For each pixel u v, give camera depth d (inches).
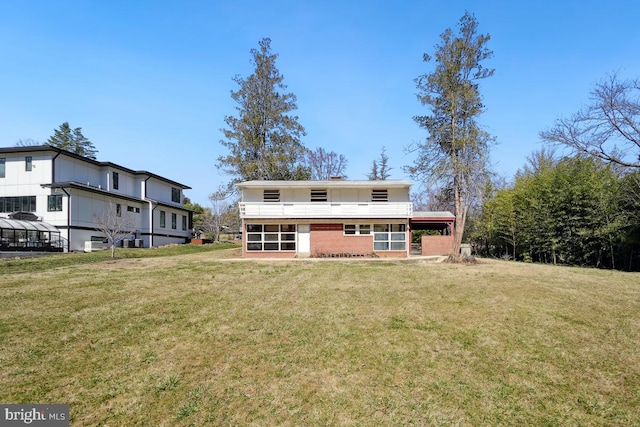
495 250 1229.7
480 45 1104.2
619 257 836.0
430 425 201.2
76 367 255.3
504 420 207.0
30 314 362.0
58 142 2230.6
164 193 1581.0
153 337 309.9
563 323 347.6
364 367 263.1
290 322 349.1
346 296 446.6
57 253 991.6
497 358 279.1
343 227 995.3
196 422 199.5
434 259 884.0
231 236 2290.8
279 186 995.3
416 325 341.4
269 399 222.2
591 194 852.0
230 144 1376.7
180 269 666.8
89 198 1149.7
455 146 1068.5
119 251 1086.4
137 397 221.0
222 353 281.9
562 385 244.4
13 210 1091.9
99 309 383.2
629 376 254.8
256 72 1408.7
